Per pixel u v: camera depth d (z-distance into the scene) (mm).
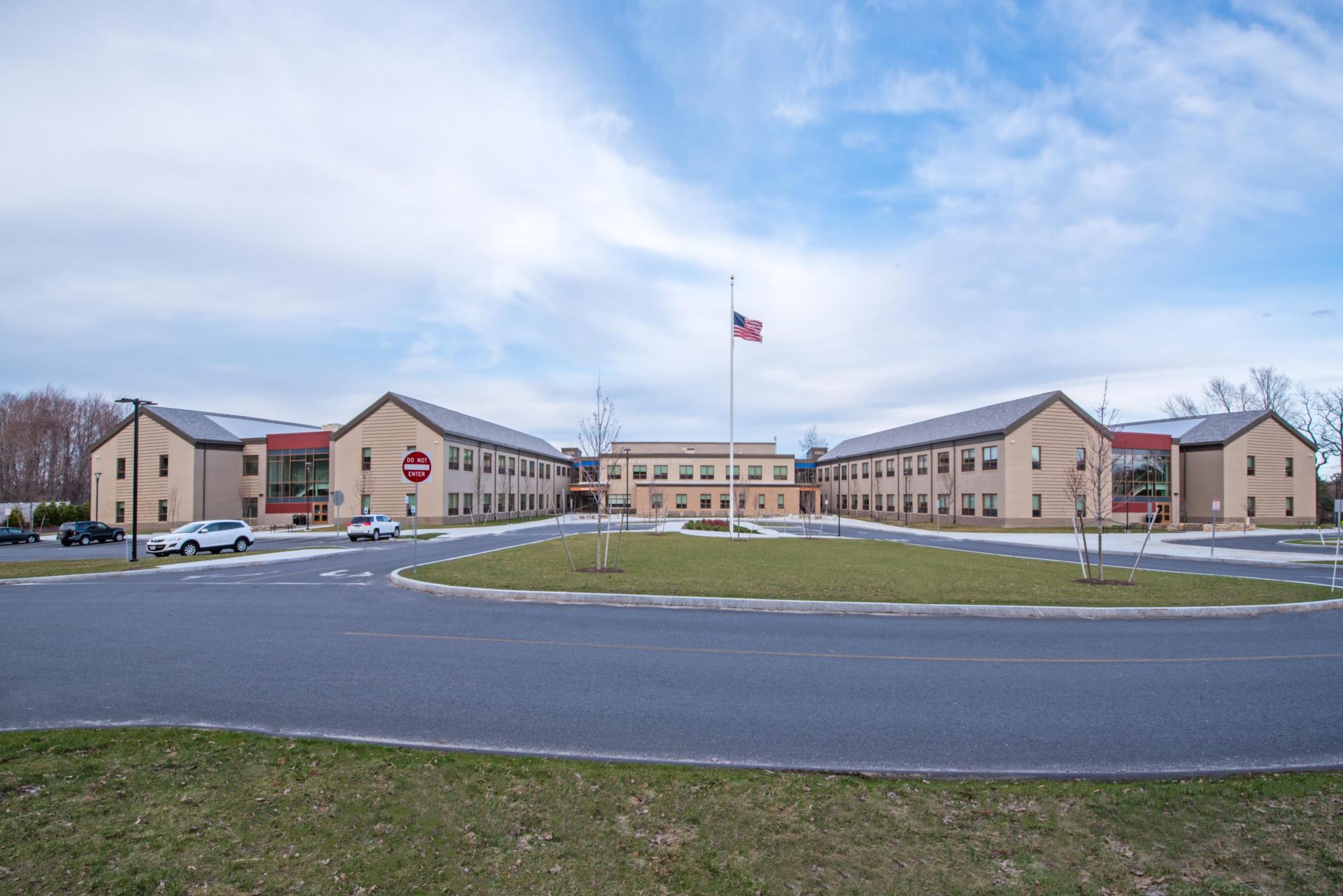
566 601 13188
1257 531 47719
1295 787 4730
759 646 9305
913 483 62219
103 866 3539
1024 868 3658
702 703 6711
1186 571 19516
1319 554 26875
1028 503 48375
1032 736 5867
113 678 7508
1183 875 3621
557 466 80375
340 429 51938
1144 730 6062
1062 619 11789
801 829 4059
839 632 10414
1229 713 6555
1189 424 60531
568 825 4062
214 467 53781
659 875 3547
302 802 4312
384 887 3402
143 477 53375
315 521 52812
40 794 4375
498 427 74750
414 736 5676
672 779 4766
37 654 8688
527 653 8797
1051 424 49094
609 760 5137
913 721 6234
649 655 8742
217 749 5223
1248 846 3918
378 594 14188
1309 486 55688
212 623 10859
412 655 8656
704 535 35938
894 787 4703
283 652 8781
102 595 14359
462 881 3469
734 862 3684
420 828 4000
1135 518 53125
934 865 3678
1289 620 11859
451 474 51656
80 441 74500
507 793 4473
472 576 15938
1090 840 3969
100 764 4887
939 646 9469
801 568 18375
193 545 28297
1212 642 9875
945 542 33875
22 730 5723
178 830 3938
